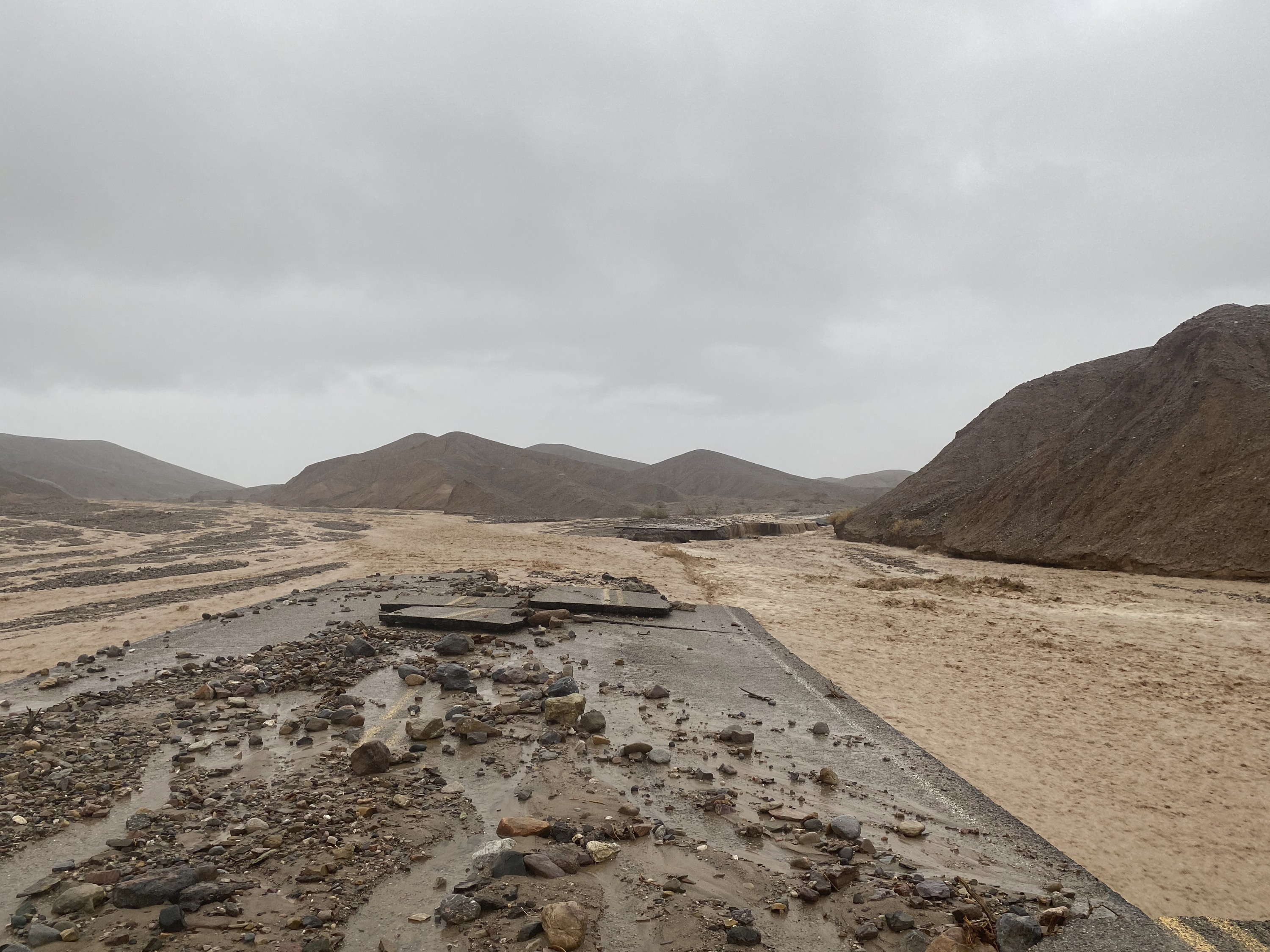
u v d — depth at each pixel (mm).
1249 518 24547
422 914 4238
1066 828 6203
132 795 5980
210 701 8773
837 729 8617
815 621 16297
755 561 31984
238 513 65375
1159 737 8633
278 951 3816
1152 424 31922
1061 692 10641
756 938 4102
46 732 7402
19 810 5570
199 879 4516
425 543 36312
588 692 9648
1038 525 32594
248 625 13508
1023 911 4613
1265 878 5414
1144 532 27156
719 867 5062
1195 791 7055
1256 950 4445
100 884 4465
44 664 10570
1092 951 4258
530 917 4234
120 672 10031
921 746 8195
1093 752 8125
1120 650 13539
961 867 5320
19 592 17500
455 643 11531
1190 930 4637
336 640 12062
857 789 6762
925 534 41219
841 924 4391
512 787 6309
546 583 20000
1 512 51312
